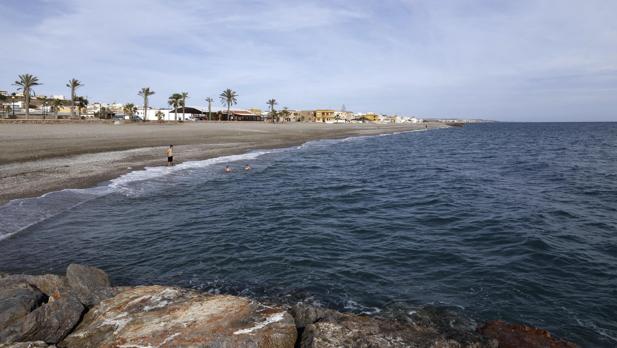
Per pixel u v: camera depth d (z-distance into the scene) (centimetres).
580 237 1388
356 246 1302
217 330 630
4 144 3309
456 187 2434
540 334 767
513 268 1109
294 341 653
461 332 769
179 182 2347
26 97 7481
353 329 683
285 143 5572
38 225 1413
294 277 1050
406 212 1778
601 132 12938
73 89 8462
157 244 1292
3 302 715
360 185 2486
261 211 1759
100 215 1585
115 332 635
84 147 3484
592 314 862
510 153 5012
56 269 1077
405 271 1095
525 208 1830
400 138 8575
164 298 756
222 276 1055
